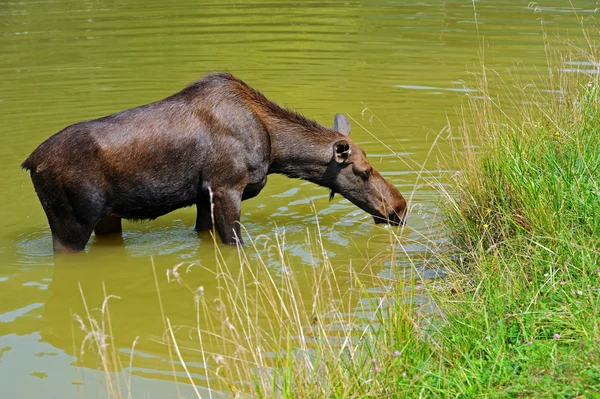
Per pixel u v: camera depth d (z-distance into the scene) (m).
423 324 10.68
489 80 24.69
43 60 28.47
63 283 13.61
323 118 21.78
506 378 8.74
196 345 11.30
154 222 16.78
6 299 13.04
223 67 27.30
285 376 8.87
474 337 9.76
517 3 37.62
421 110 22.50
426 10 36.72
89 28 33.88
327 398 8.66
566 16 33.53
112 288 13.39
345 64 27.48
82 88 25.05
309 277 13.54
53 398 10.04
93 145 14.05
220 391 9.94
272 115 15.11
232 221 14.94
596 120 13.95
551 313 9.49
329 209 17.16
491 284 10.78
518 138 14.33
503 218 12.35
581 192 11.73
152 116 14.48
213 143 14.58
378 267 13.84
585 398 7.97
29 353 11.26
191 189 14.83
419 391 8.85
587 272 10.38
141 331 11.83
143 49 29.95
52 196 14.18
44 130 21.25
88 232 14.55
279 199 17.73
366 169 15.34
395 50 29.20
